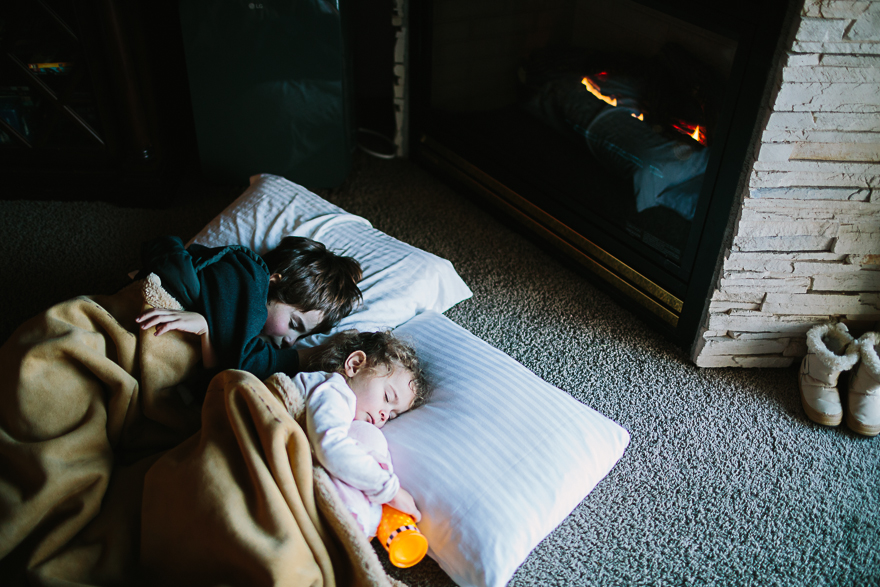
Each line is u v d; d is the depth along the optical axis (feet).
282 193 5.90
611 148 5.66
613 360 5.50
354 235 5.65
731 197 4.78
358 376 4.19
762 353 5.42
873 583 4.03
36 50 6.06
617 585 3.97
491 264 6.45
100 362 3.80
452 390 4.37
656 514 4.37
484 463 3.94
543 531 3.81
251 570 3.14
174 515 3.38
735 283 5.01
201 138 6.81
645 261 5.64
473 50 6.54
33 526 3.46
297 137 6.80
